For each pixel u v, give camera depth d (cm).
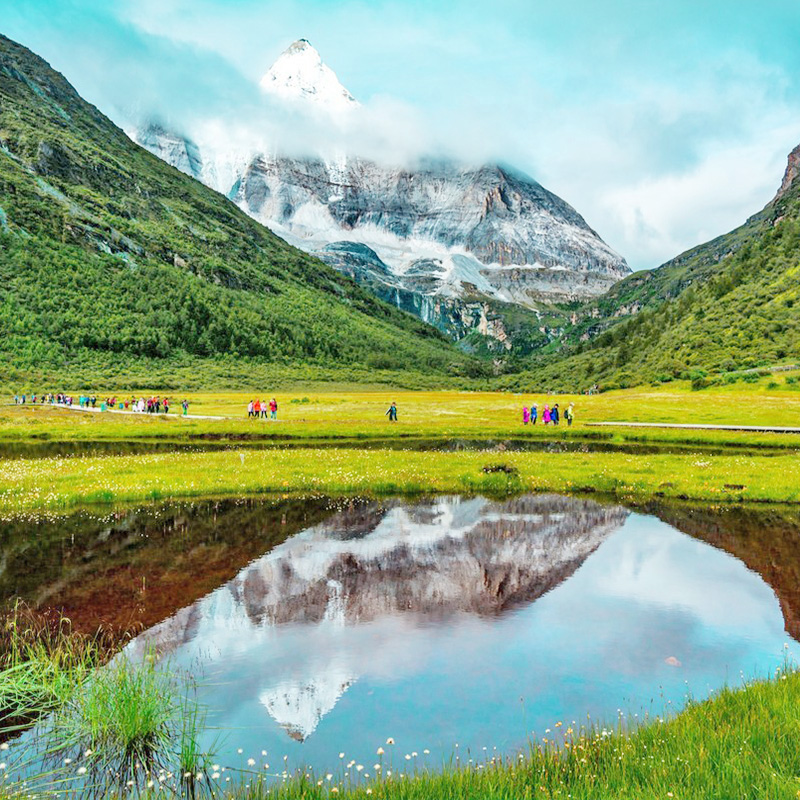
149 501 2627
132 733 848
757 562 1780
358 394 16562
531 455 3953
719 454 4462
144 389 16962
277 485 2886
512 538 2044
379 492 2856
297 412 8500
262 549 1894
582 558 1816
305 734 872
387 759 806
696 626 1295
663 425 6450
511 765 755
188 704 955
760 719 797
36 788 748
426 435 5675
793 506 2578
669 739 767
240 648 1172
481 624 1302
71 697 954
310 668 1086
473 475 3069
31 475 2966
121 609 1383
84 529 2133
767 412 7394
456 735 867
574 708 945
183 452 4494
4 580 1580
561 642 1205
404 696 986
